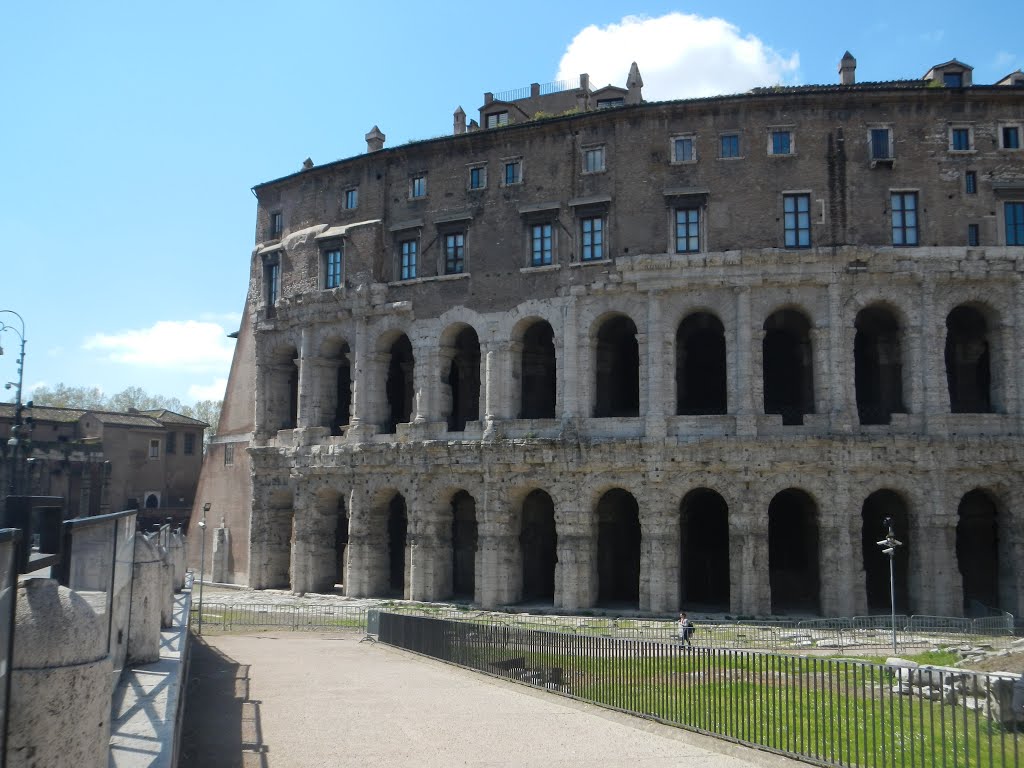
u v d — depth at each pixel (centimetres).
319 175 7156
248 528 7675
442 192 6469
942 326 5459
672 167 5784
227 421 8300
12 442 6650
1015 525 5306
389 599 6244
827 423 5397
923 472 5316
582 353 5812
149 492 10919
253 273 7644
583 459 5631
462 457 6006
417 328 6397
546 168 6109
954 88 5588
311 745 2353
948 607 5188
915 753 2112
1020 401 5384
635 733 2500
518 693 3112
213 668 3703
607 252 5822
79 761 1076
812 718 2486
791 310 5953
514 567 5925
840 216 5591
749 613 5266
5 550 922
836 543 5266
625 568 6312
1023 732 2205
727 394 5538
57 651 1059
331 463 6625
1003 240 5531
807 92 5641
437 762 2198
